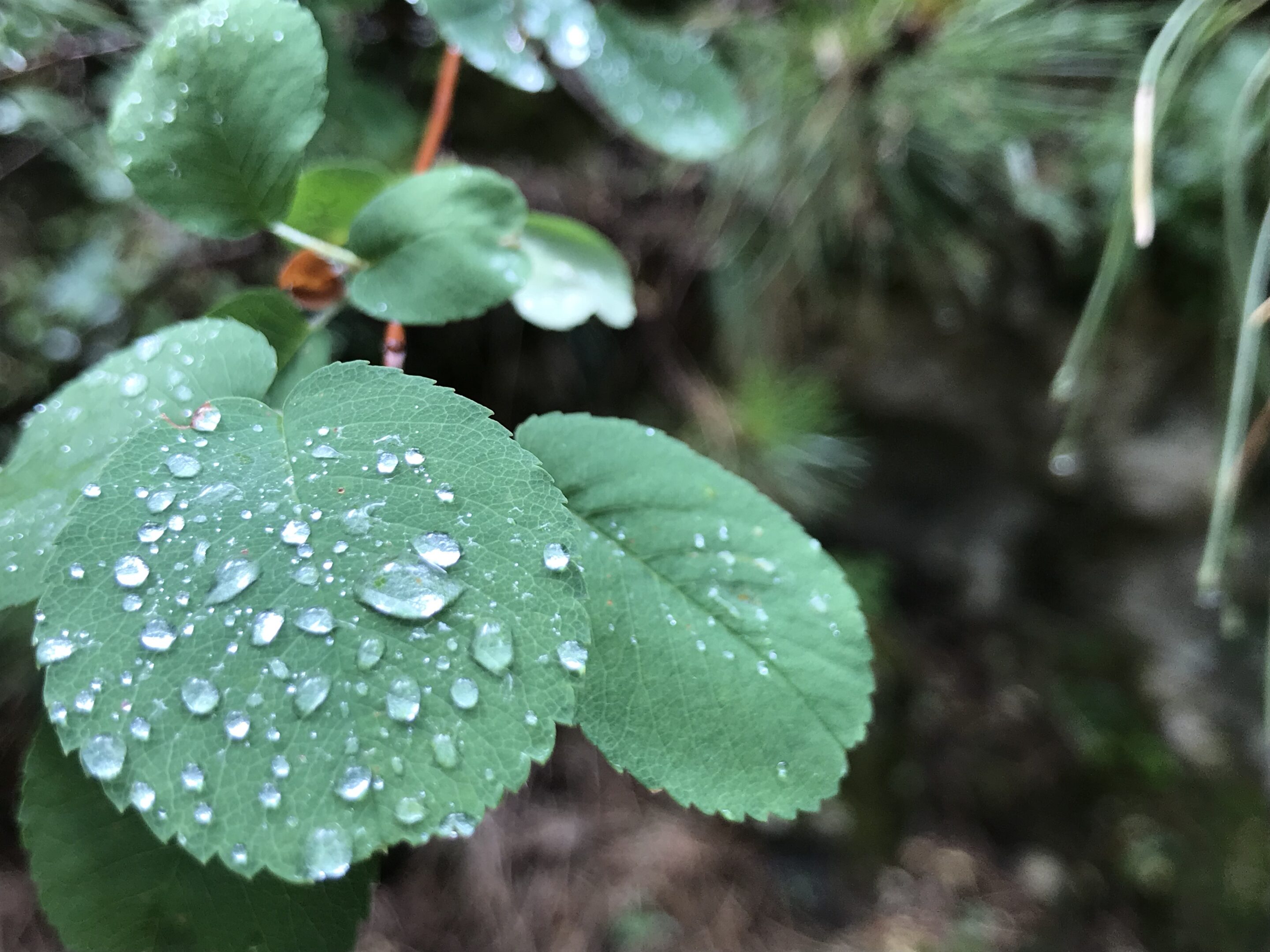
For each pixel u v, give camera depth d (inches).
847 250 8.4
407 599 2.4
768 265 8.2
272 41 3.3
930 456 10.2
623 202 8.0
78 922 2.9
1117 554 10.5
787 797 2.9
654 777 2.9
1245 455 5.5
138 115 3.2
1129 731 11.0
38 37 5.2
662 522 3.2
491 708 2.4
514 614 2.5
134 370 3.0
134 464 2.6
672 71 5.1
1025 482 10.2
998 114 7.1
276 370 3.1
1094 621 10.9
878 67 6.9
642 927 10.4
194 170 3.3
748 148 7.3
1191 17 5.5
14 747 7.4
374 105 6.1
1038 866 11.3
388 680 2.3
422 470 2.6
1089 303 5.9
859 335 9.2
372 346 5.6
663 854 10.9
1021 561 10.8
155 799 2.2
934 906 11.1
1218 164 7.1
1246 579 10.2
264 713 2.3
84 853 3.0
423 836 2.2
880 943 10.8
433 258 3.5
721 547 3.2
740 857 11.3
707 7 7.3
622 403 8.6
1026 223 8.2
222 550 2.5
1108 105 7.2
